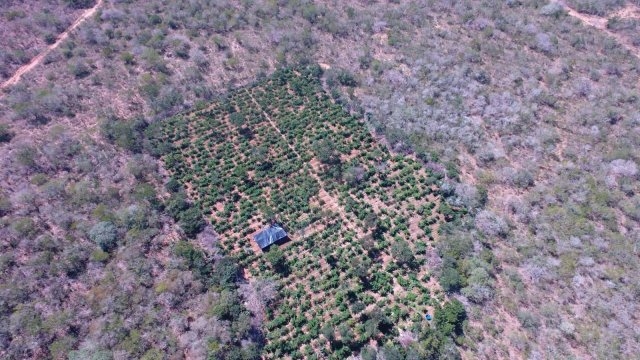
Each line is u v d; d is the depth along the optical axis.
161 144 99.81
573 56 118.19
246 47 123.25
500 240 83.12
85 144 96.50
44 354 66.81
